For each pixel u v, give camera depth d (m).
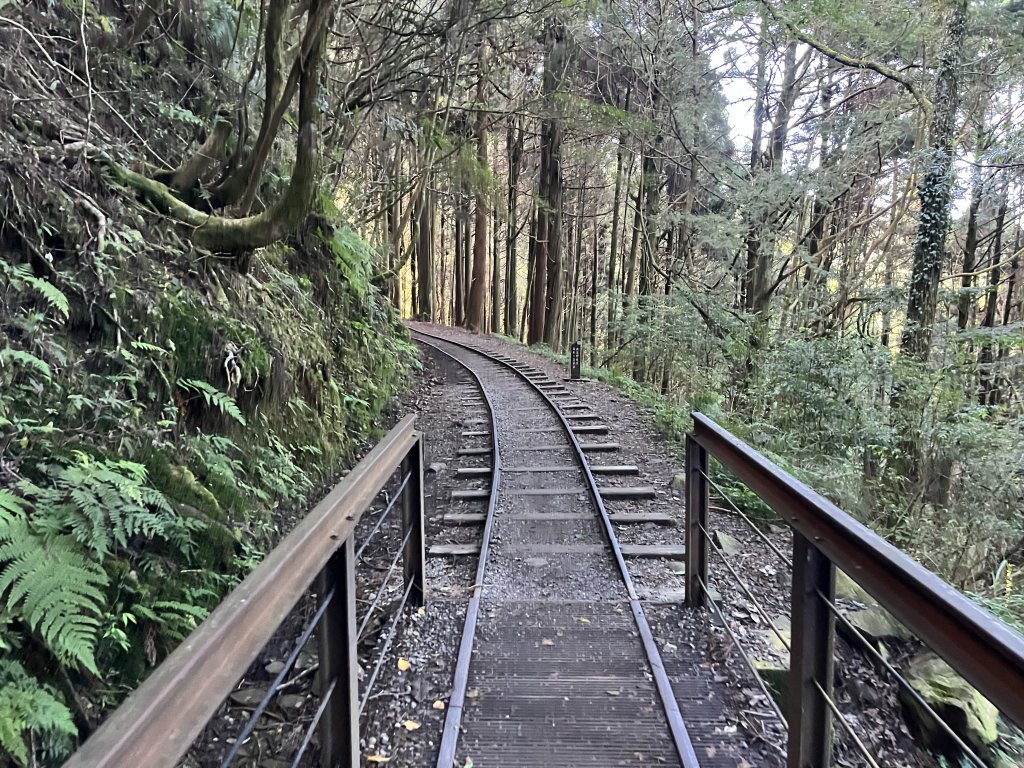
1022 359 10.82
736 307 13.84
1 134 3.48
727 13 12.40
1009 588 6.56
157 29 5.80
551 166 21.23
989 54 11.02
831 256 15.34
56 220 3.57
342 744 2.12
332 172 9.27
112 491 2.88
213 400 4.06
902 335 10.85
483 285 29.00
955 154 10.16
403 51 8.68
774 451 8.52
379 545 5.27
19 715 2.07
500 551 5.10
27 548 2.43
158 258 4.45
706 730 2.74
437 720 2.81
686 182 18.83
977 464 8.14
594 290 28.11
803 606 2.05
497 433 8.98
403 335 13.81
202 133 6.21
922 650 3.60
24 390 2.99
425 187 14.59
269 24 4.66
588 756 2.57
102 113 4.89
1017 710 1.04
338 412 6.90
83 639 2.30
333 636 2.06
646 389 13.32
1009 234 19.14
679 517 5.81
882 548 1.49
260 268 6.21
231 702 3.09
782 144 13.46
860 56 12.45
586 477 6.96
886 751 3.04
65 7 4.71
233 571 3.69
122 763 0.88
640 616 3.75
